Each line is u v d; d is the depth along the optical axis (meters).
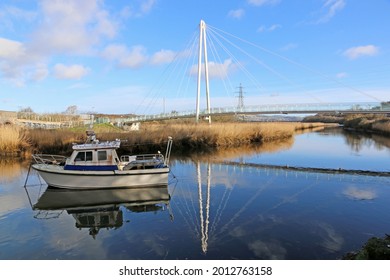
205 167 23.59
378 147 36.03
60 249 9.23
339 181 18.28
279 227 10.62
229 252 8.71
